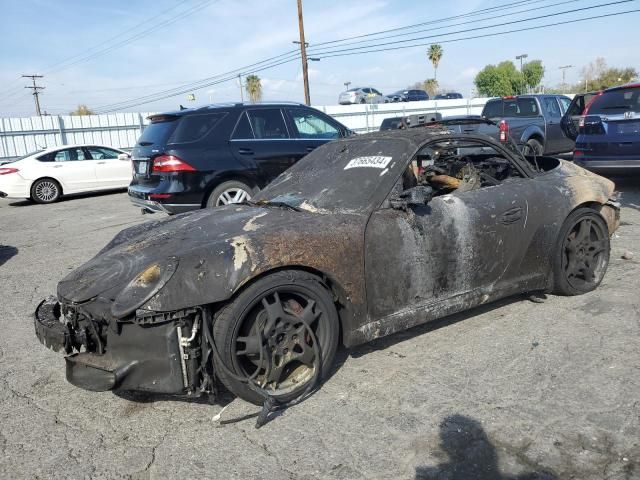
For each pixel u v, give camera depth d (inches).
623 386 118.3
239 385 113.5
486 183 162.9
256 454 103.3
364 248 126.2
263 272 114.0
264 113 293.7
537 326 152.5
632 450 97.2
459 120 175.2
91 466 103.0
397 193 136.7
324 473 96.5
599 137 323.6
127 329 109.0
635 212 285.6
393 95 1396.4
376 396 121.3
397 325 132.9
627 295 170.1
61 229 370.3
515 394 118.1
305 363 121.3
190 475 98.3
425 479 93.4
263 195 161.3
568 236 165.9
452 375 128.3
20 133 826.8
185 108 287.3
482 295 147.7
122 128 904.3
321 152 172.6
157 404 125.0
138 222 374.3
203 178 271.3
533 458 96.8
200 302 106.3
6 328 180.2
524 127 466.3
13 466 104.1
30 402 129.3
